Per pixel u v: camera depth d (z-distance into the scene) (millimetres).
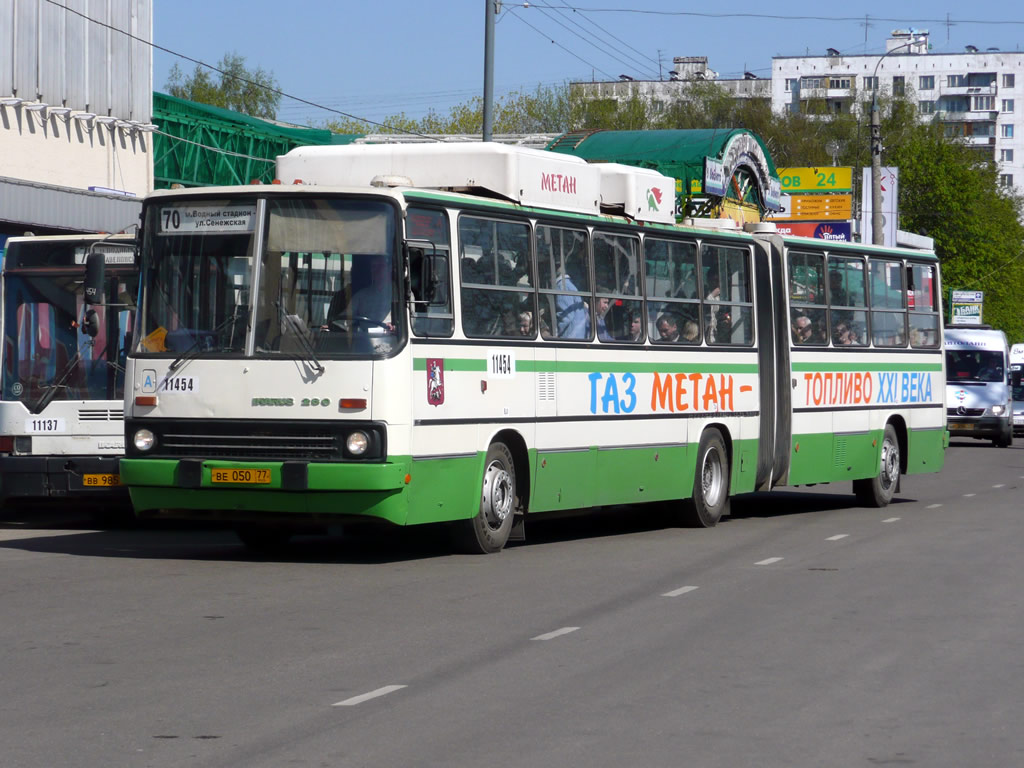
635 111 149750
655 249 27656
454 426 22156
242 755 10883
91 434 27781
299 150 24688
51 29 51219
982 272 152500
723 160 69062
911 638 16094
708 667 14398
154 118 63156
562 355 24828
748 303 30484
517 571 21484
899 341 35844
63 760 10719
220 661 14477
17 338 28172
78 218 44094
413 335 21250
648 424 27141
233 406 21266
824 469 32719
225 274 21547
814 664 14594
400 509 21078
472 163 23969
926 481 44281
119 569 21438
